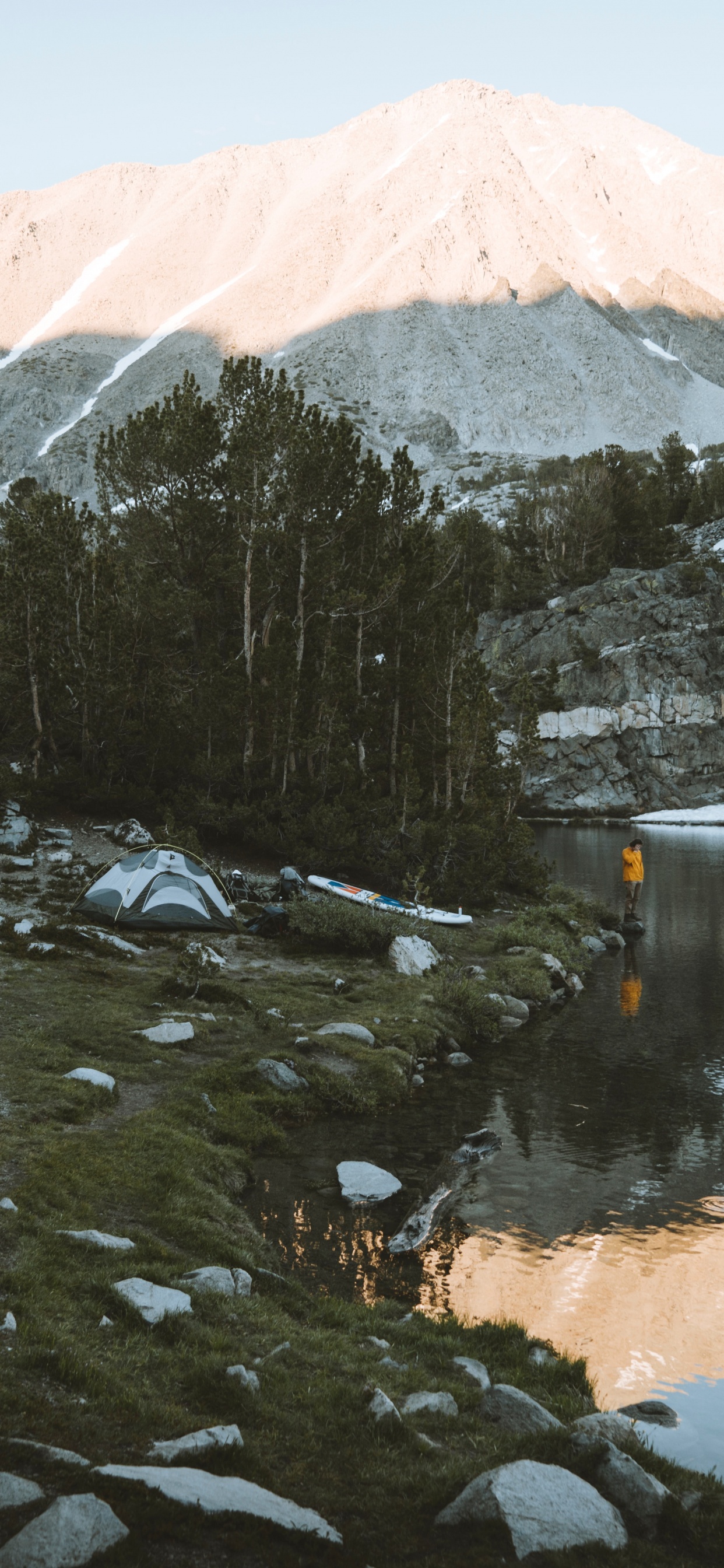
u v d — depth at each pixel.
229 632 35.94
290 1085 13.91
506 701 90.44
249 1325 7.12
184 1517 4.20
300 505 31.73
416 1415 6.02
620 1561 4.43
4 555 32.12
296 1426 5.54
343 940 22.48
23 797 28.30
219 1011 16.59
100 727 31.53
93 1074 12.30
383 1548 4.39
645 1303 8.91
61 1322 6.27
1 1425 4.73
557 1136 13.42
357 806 29.64
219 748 31.34
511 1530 4.43
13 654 31.03
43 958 18.39
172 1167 10.13
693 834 70.06
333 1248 9.80
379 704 33.03
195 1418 5.34
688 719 87.94
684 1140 13.34
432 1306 8.70
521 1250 9.99
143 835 28.70
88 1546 3.82
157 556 36.50
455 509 184.25
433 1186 11.30
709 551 106.75
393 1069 15.23
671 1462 5.83
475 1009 19.05
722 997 22.27
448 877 29.94
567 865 48.50
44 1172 9.07
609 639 91.88
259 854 30.72
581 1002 21.88
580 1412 6.66
